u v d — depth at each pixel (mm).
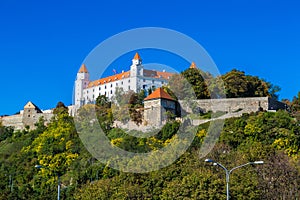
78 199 85250
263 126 109938
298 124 111188
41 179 114750
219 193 73625
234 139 106188
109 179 89750
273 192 78625
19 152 138875
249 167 85938
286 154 99625
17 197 96000
